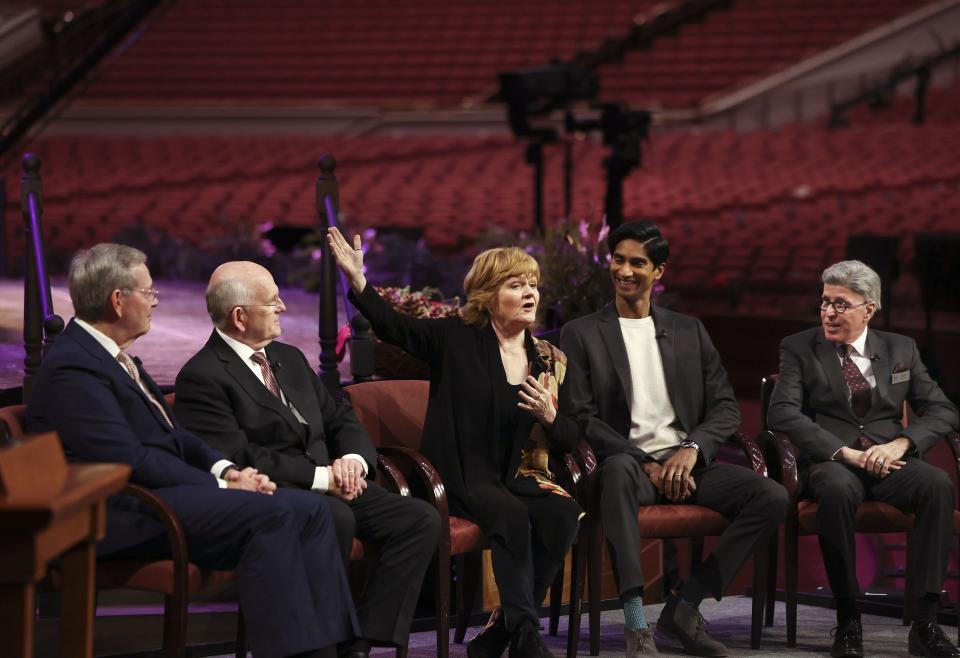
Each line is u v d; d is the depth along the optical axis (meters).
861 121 31.58
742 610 7.20
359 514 5.61
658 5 37.34
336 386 7.45
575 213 21.81
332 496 5.61
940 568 6.15
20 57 32.19
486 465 5.97
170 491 5.06
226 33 36.84
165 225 21.33
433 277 12.28
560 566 6.05
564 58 35.62
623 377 6.48
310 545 5.14
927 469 6.27
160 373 8.40
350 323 7.54
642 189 23.86
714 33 36.16
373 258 12.91
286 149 29.05
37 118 20.06
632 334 6.61
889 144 27.22
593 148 28.39
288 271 14.41
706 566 6.08
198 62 35.50
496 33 36.69
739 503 6.11
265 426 5.67
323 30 37.09
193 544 5.04
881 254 9.51
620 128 13.82
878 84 32.38
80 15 32.88
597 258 8.89
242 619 5.66
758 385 16.02
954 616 6.82
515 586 5.65
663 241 6.58
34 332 6.92
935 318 14.66
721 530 6.18
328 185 7.61
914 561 6.24
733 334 16.31
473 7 37.84
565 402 6.24
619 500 5.93
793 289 17.56
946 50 32.88
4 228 14.04
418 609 6.83
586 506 6.04
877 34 33.31
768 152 27.31
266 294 5.71
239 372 5.69
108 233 20.52
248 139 30.25
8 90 31.66
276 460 5.59
